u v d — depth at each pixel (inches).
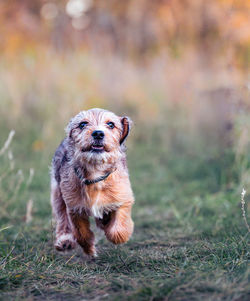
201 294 147.7
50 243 247.4
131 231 220.8
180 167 473.4
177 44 701.9
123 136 225.0
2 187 343.0
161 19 743.1
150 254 214.5
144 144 585.0
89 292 162.9
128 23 774.5
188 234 257.0
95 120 216.5
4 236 256.4
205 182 407.5
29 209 295.1
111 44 741.9
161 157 532.4
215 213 299.0
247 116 375.6
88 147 210.2
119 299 148.3
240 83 430.3
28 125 552.1
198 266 183.0
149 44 754.8
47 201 344.2
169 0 748.6
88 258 224.1
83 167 213.6
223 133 479.2
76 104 568.1
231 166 389.7
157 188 404.2
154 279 171.2
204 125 568.4
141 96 640.4
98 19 776.9
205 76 637.3
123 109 625.9
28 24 708.7
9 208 319.6
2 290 165.9
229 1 547.2
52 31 721.0
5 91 579.8
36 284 172.6
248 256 193.8
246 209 296.4
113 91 639.8
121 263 203.2
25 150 502.9
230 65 476.1
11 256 207.9
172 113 622.5
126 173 228.1
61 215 247.8
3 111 564.4
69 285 172.9
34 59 616.7
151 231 271.4
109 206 218.5
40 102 579.5
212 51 670.5
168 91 646.5
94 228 275.6
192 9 719.1
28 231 269.0
